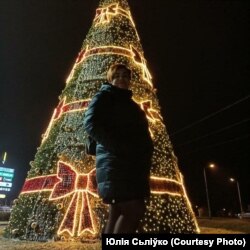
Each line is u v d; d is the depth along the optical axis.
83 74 10.57
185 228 8.38
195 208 41.47
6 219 20.39
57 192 8.24
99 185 2.62
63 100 10.49
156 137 9.58
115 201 2.53
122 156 2.61
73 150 8.84
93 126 2.64
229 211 42.97
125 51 11.01
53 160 8.96
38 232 7.82
